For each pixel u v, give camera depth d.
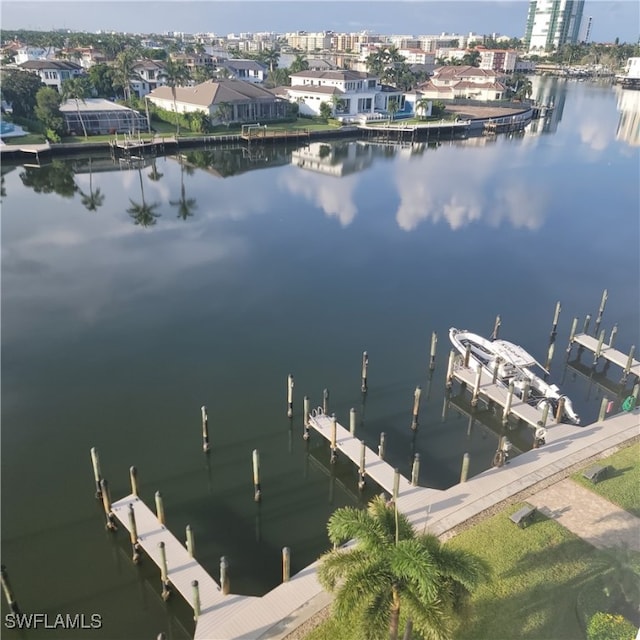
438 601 15.14
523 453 32.22
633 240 73.25
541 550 24.25
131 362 43.31
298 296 56.00
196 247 69.38
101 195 90.94
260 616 21.88
